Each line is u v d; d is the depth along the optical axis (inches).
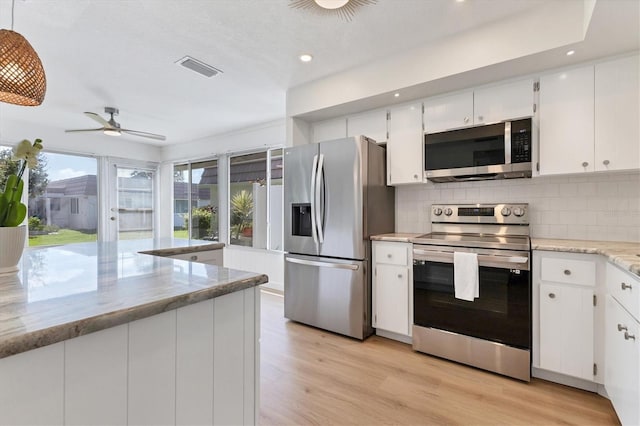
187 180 228.8
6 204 49.5
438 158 105.6
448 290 94.4
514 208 103.1
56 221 188.7
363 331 109.3
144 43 94.3
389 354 99.3
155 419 35.0
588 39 73.7
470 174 100.0
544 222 100.2
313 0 71.1
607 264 71.3
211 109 155.3
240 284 42.8
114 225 215.9
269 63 108.0
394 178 115.9
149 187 238.7
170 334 36.3
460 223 112.3
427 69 96.5
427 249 98.0
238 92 133.3
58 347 27.7
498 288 86.4
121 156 219.8
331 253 115.2
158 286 39.8
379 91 106.1
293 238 126.2
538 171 90.1
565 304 78.2
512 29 83.1
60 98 138.9
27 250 74.2
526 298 82.6
